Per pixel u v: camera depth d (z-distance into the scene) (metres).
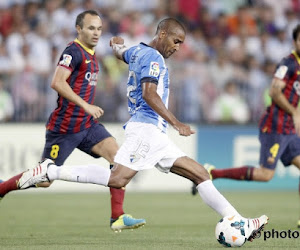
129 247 22.73
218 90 56.19
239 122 55.84
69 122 28.75
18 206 42.28
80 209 40.44
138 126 22.86
